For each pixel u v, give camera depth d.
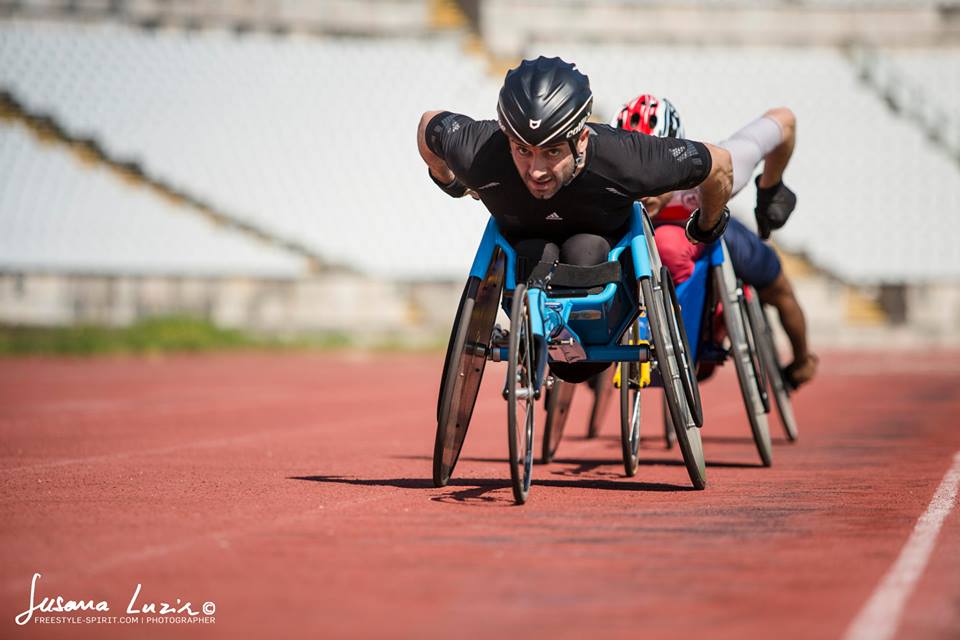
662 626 6.07
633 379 13.88
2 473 13.94
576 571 7.59
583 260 11.70
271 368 48.72
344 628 6.04
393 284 64.56
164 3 78.06
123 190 68.25
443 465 12.28
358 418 24.84
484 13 80.00
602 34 80.38
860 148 73.94
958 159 73.56
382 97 75.94
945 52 79.38
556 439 16.05
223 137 72.56
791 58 79.69
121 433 20.67
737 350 15.01
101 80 74.38
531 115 10.58
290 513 10.33
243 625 6.13
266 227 67.19
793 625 6.07
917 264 67.19
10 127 71.00
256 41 78.56
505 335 12.27
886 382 39.47
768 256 16.75
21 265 61.97
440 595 6.85
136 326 59.12
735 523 9.78
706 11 80.44
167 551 8.30
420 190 71.12
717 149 11.92
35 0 76.88
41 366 48.66
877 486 12.72
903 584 7.12
